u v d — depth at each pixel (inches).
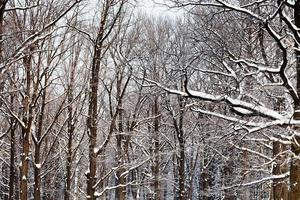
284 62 426.3
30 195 1243.8
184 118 962.7
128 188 1473.9
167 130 1117.7
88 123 661.9
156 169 1040.2
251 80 496.4
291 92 445.4
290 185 447.5
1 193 1203.9
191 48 566.9
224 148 595.8
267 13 474.0
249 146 692.7
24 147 653.3
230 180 639.1
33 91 657.0
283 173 612.7
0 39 342.3
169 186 1464.1
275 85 451.2
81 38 738.8
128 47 760.3
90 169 655.1
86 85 773.3
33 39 384.2
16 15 472.4
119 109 711.1
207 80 626.2
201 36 522.6
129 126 861.8
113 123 692.1
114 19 654.5
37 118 778.8
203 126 705.6
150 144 1039.6
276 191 633.0
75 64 765.3
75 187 1162.0
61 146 876.0
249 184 561.6
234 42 522.9
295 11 457.7
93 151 657.6
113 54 741.9
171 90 475.5
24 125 654.5
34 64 657.6
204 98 461.1
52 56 665.0
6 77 472.4
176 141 1167.0
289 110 527.5
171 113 907.4
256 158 722.8
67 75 770.2
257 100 460.4
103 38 657.6
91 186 654.5
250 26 503.5
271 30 422.0
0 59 344.2
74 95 824.9
